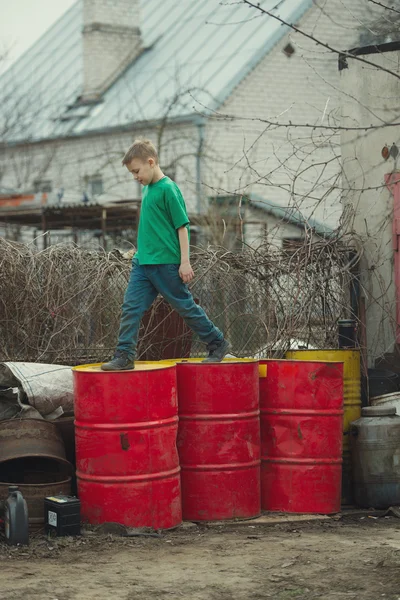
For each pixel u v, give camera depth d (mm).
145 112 25625
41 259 8641
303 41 25438
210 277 9023
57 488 7176
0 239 8656
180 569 5996
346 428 8297
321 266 9070
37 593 5453
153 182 7172
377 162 9641
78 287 8656
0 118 29031
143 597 5395
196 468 7367
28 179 28281
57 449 7336
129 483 6949
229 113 24500
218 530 7211
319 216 19391
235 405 7387
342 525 7469
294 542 6758
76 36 32719
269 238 11922
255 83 24922
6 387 7812
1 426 7230
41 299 8578
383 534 7062
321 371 7633
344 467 8266
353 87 9797
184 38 28406
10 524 6664
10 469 7715
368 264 9445
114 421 6941
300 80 25438
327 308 9070
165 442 7074
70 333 8672
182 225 7059
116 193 26094
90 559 6266
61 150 27719
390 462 7938
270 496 7707
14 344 8594
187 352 8938
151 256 7117
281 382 7660
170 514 7109
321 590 5496
